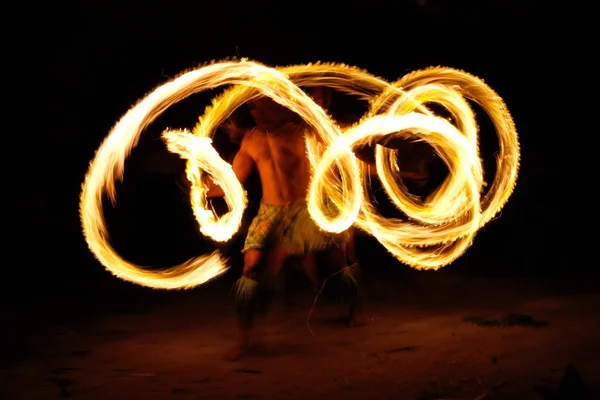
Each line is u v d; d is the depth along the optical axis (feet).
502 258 36.86
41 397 17.13
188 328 24.39
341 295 23.48
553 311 24.99
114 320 25.88
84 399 16.92
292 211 21.18
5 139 39.52
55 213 39.40
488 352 19.86
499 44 43.80
